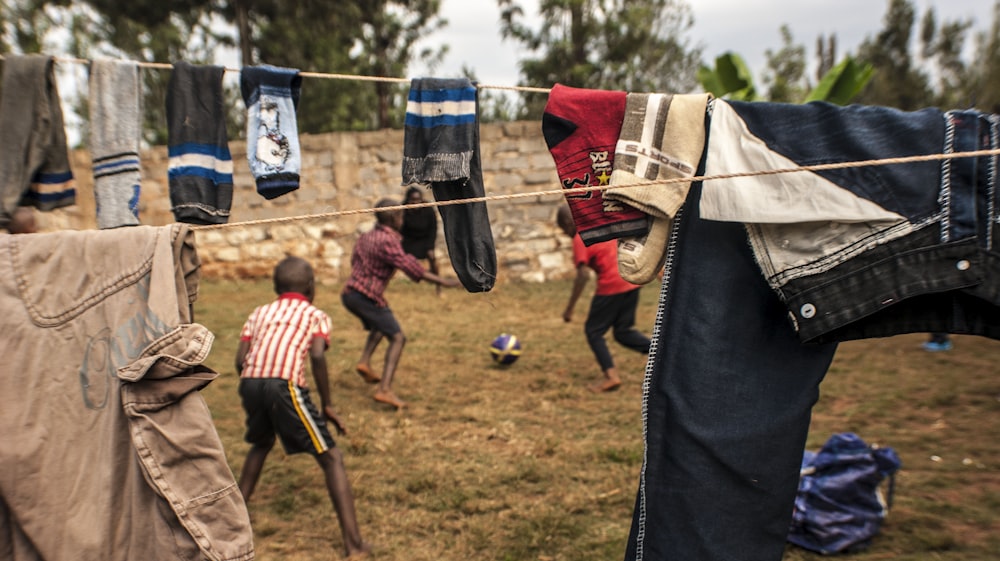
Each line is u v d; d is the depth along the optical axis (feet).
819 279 7.64
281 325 13.97
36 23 42.14
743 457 7.82
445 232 9.11
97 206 9.48
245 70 9.18
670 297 8.24
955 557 12.91
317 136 41.16
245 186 41.37
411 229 32.71
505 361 25.31
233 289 39.29
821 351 8.04
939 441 17.98
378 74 63.21
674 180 7.76
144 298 7.97
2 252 8.00
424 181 8.86
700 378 7.99
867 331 7.97
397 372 24.93
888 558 13.05
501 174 41.88
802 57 76.69
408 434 19.02
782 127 7.79
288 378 13.34
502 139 41.73
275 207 41.60
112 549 7.85
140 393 7.68
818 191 7.55
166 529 7.80
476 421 20.22
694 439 7.91
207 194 9.34
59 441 7.86
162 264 7.94
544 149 41.93
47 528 7.80
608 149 8.36
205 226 8.20
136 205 9.50
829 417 20.04
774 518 7.88
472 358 26.81
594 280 42.11
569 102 8.43
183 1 52.44
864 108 7.66
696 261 8.20
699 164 8.28
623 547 13.52
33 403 7.84
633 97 8.27
